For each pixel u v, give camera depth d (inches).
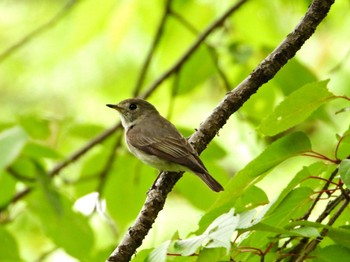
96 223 500.1
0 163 314.8
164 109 534.9
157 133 415.5
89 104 587.5
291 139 264.8
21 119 440.8
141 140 414.6
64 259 506.6
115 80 573.0
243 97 301.3
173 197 516.4
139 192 440.8
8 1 553.0
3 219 433.7
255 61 471.5
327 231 245.9
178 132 421.1
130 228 284.7
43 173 401.7
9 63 550.6
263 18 521.3
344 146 275.9
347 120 486.0
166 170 349.4
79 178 454.0
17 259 396.2
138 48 559.5
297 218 265.3
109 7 516.7
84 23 517.3
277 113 273.4
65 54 530.0
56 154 413.4
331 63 567.5
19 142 320.8
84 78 570.9
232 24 522.0
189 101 531.8
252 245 248.8
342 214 280.4
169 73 478.9
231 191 266.5
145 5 534.0
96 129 463.8
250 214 234.4
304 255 243.8
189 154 317.4
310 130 466.0
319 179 268.7
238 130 456.1
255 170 264.8
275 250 251.0
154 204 290.2
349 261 241.1
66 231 418.9
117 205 440.8
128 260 278.4
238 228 229.6
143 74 504.7
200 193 422.9
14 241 397.1
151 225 287.6
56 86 575.8
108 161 457.4
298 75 434.0
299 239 256.8
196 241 229.1
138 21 545.3
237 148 538.3
